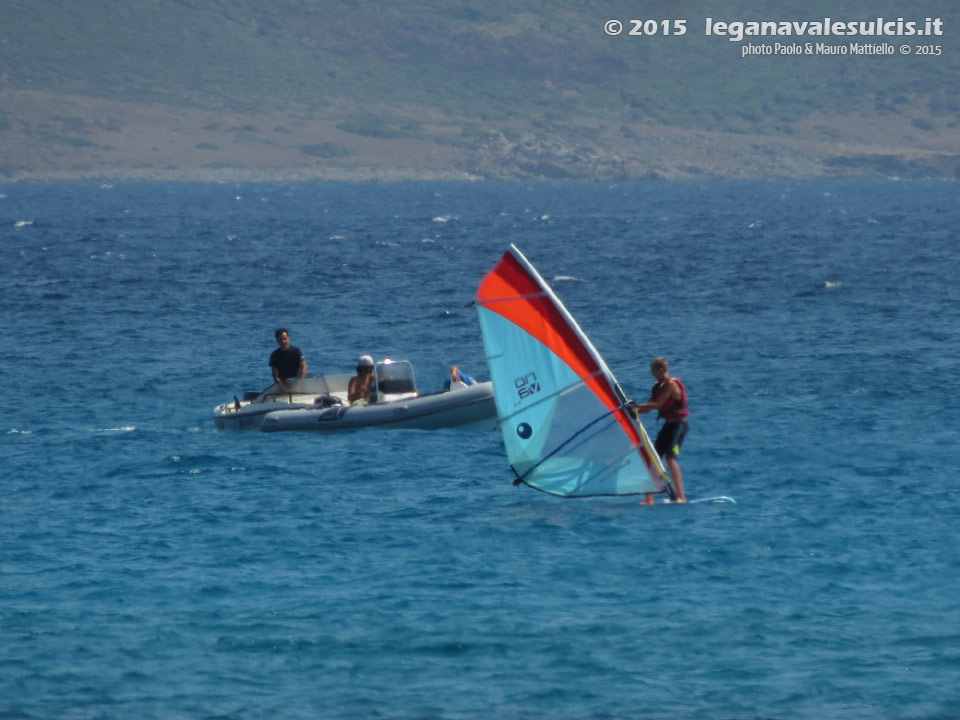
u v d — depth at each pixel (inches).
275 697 1496.1
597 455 2352.4
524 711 1457.9
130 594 1829.5
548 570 1920.5
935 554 1962.4
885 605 1755.7
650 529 2133.4
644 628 1684.3
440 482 2536.9
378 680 1540.4
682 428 2351.1
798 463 2613.2
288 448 2896.2
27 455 2819.9
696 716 1443.2
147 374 4047.7
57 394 3693.4
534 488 2373.3
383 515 2257.6
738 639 1647.4
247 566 1957.4
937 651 1598.2
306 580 1886.1
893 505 2261.3
